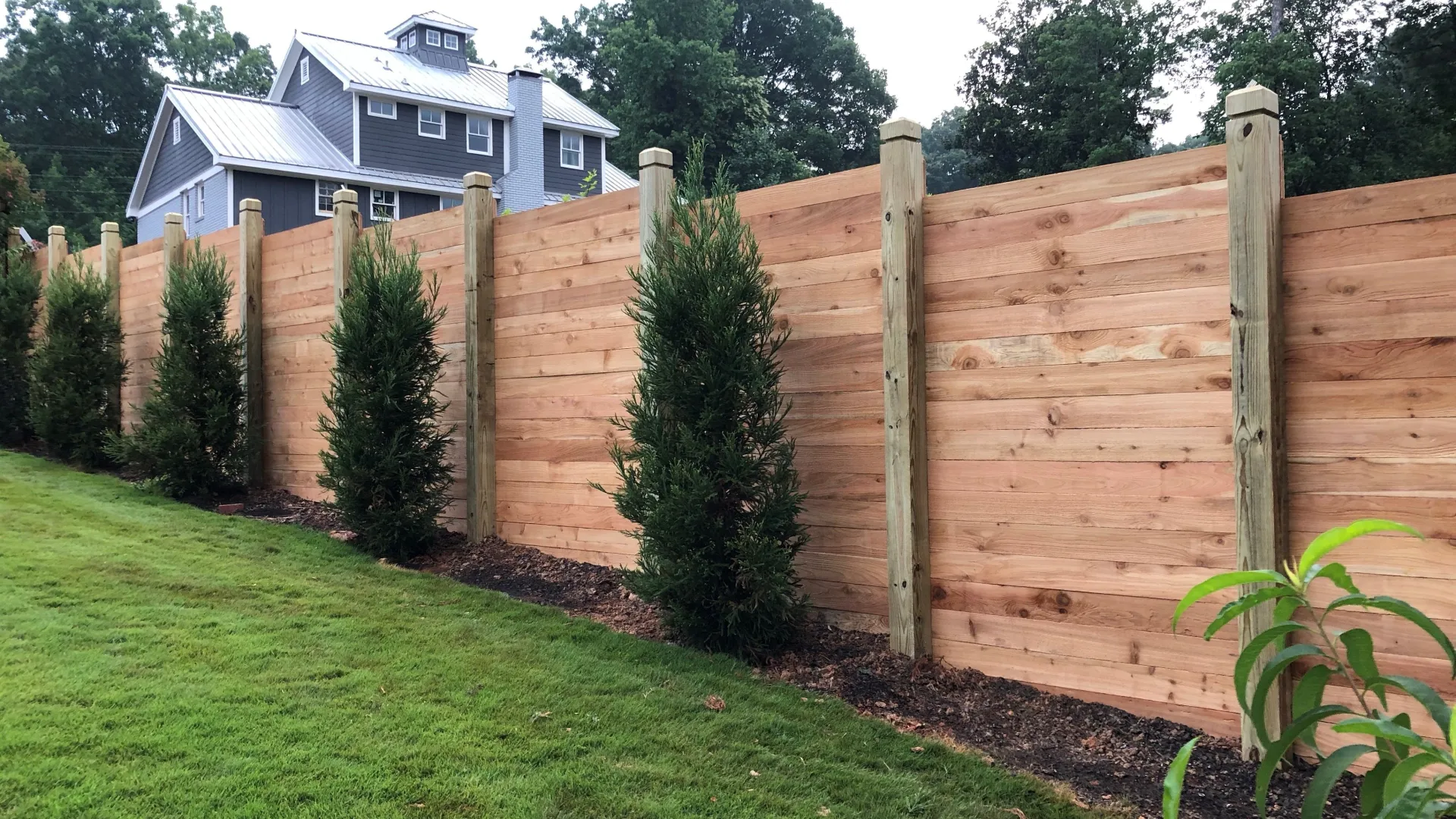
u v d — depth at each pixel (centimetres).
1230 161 370
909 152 467
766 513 482
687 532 483
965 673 454
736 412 490
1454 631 330
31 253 1263
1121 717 404
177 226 1005
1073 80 3078
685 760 353
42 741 326
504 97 3181
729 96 3659
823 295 511
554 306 665
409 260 738
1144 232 404
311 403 852
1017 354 440
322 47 2944
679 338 503
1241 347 365
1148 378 402
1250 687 365
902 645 469
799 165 3656
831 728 396
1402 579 341
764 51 4984
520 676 434
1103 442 415
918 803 328
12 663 399
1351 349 353
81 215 4431
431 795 308
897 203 467
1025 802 335
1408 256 343
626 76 3659
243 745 336
